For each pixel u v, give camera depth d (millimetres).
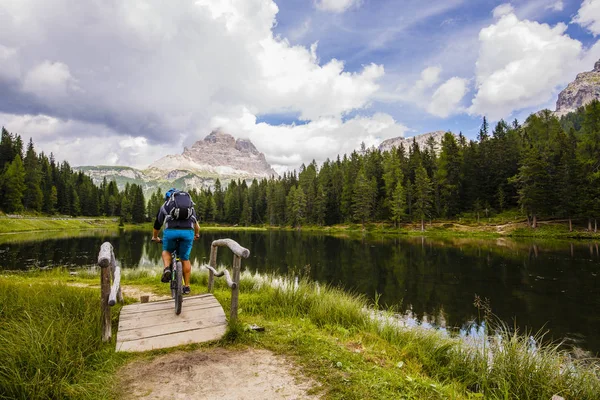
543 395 4109
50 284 8109
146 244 42625
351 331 5824
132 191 125688
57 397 2852
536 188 54188
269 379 3436
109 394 3029
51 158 128125
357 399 3084
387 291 16156
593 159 50281
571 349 9352
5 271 17500
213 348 4195
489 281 18469
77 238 51812
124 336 4328
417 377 3891
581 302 14133
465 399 3621
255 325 5066
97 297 6406
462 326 10961
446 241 47594
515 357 4781
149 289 9195
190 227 5508
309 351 4234
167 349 4094
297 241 49844
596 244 38656
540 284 17594
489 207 67625
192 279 11078
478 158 74250
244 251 4758
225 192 141500
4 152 92062
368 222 81875
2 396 2758
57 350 3467
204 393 3117
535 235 50312
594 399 4121
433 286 17250
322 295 7891
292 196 97750
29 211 89500
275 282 10805
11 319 4352
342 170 102125
